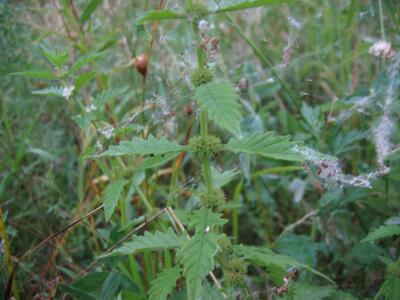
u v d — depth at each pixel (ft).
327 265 0.96
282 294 0.70
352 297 0.76
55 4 1.11
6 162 1.20
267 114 1.27
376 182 1.02
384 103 0.94
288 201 1.20
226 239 0.66
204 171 0.65
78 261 1.03
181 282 0.80
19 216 1.05
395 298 0.69
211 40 0.72
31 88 1.31
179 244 0.64
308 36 1.48
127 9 1.51
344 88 1.23
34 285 0.93
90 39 1.26
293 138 1.07
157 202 1.17
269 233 1.12
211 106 0.51
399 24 1.05
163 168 1.26
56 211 1.06
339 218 1.02
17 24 1.27
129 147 0.63
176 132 1.11
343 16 1.26
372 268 0.90
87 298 0.80
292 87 1.35
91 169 1.10
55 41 1.36
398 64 0.96
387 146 0.91
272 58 1.44
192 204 1.00
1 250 0.92
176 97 1.03
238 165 1.13
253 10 1.43
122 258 0.86
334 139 0.96
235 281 0.65
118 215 0.98
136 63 0.99
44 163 1.29
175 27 1.49
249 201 1.18
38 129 1.27
